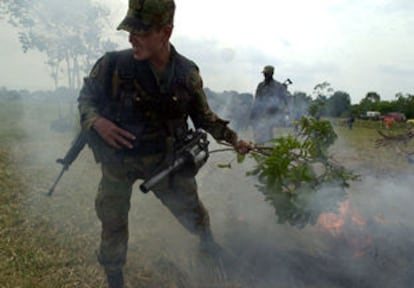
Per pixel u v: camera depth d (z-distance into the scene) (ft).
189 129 7.63
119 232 7.12
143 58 6.36
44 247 9.07
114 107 6.73
